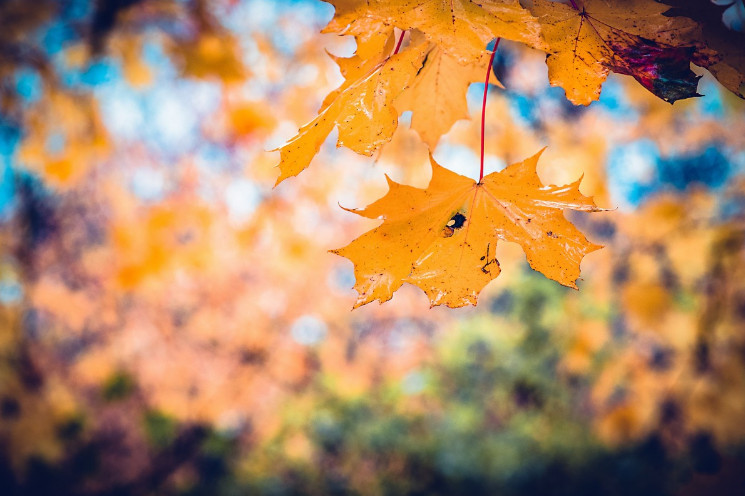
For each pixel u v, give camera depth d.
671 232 3.04
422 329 6.30
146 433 4.77
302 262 4.00
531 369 4.60
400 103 0.83
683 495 2.30
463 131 2.70
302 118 3.12
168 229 3.57
